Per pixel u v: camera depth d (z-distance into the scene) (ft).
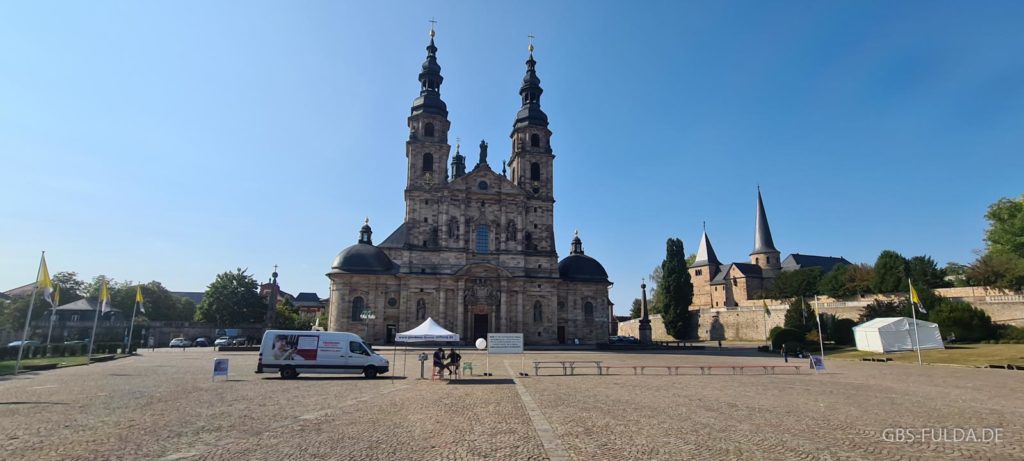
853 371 126.21
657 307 422.00
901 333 184.44
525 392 84.69
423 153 280.72
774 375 116.26
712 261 463.83
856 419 58.70
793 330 217.56
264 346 110.11
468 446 45.65
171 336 324.60
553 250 282.36
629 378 108.99
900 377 110.32
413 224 269.44
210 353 211.61
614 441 47.62
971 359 146.41
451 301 259.39
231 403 71.67
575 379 106.63
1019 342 179.93
